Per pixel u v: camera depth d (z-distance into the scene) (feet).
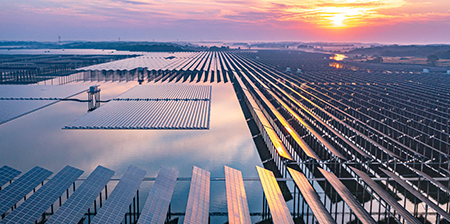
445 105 279.69
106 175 129.39
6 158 185.78
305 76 497.46
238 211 107.65
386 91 341.82
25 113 280.72
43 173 128.26
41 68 597.52
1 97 338.54
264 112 290.35
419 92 336.49
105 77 526.57
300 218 125.70
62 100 338.13
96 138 222.07
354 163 165.99
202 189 124.88
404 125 227.81
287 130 201.77
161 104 321.32
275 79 477.36
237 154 199.00
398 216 122.01
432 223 119.44
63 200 133.49
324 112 253.44
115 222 101.81
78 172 129.29
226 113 301.22
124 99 339.98
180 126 251.80
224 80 513.86
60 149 200.23
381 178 150.00
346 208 132.36
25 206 104.68
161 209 110.01
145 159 187.73
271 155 197.98
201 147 209.67
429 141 214.07
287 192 148.25
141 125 250.98
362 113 252.42
